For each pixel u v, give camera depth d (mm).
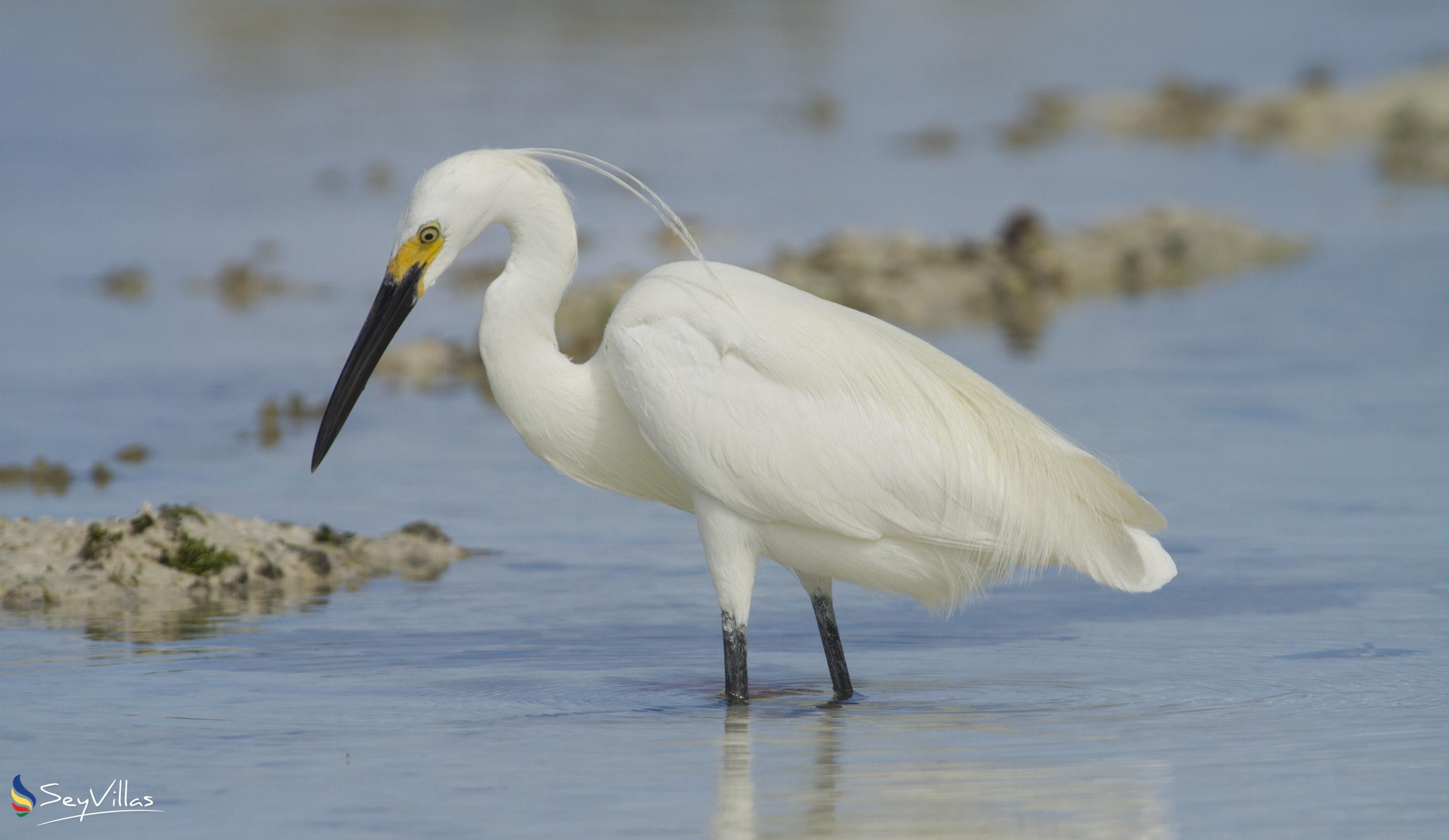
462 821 7285
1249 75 56594
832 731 8781
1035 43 67375
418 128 42250
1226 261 28078
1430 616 10969
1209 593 11719
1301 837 7039
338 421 10227
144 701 9281
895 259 26234
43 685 9578
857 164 38812
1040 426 9695
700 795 7656
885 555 9492
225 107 46094
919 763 8141
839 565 9516
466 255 30000
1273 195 35062
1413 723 8664
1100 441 16344
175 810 7461
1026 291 25547
